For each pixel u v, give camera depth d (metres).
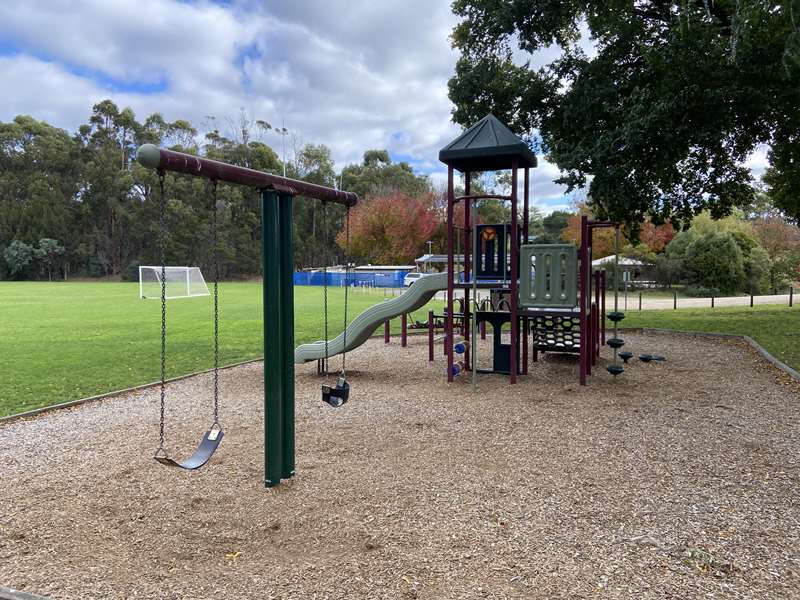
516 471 4.24
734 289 31.11
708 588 2.59
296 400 6.85
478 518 3.39
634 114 9.68
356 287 42.06
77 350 11.12
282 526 3.33
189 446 5.04
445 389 7.43
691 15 9.45
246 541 3.14
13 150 70.31
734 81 9.63
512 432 5.34
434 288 7.85
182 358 10.18
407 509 3.54
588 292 8.55
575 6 11.69
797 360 8.96
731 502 3.61
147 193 68.00
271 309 3.88
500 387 7.48
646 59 9.95
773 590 2.57
